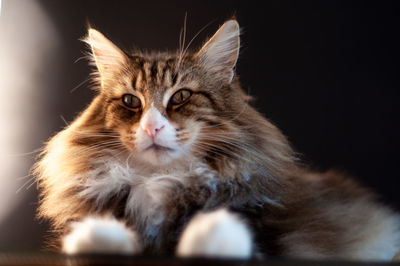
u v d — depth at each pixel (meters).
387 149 0.82
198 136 0.61
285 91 0.83
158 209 0.59
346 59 0.83
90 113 0.64
